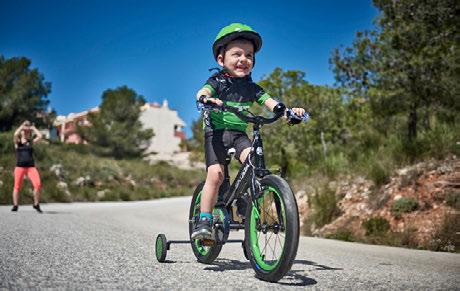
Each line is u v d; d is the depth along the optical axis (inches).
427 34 380.2
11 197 631.2
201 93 133.6
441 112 402.0
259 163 127.8
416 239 270.5
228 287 103.6
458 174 308.3
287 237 111.0
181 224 384.5
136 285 100.4
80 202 784.9
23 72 1547.7
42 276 104.4
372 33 412.5
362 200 341.4
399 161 360.2
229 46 140.9
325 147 534.6
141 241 205.9
